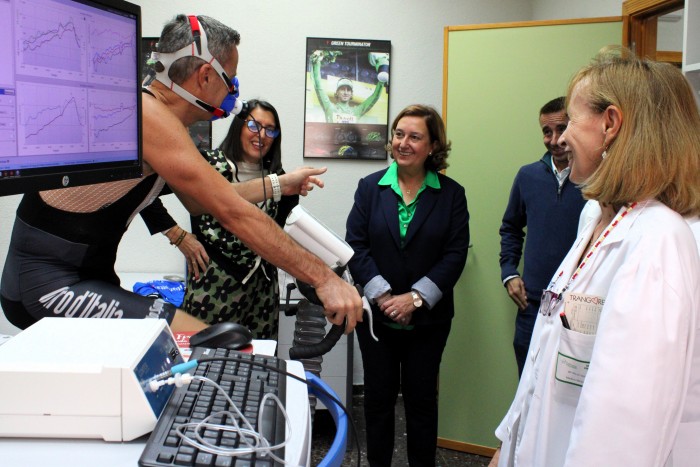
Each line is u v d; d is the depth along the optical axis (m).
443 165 2.25
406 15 3.04
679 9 2.21
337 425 0.84
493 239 2.62
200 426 0.67
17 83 0.69
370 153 3.06
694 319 0.82
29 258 1.03
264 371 0.88
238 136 2.18
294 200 2.07
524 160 2.57
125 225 1.12
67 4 0.77
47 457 0.63
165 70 1.13
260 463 0.62
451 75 2.64
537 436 1.01
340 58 3.00
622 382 0.80
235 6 2.94
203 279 1.96
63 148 0.78
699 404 0.90
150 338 0.77
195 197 1.03
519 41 2.54
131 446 0.67
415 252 2.16
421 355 2.19
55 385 0.66
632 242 0.89
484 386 2.66
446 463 2.57
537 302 2.28
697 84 1.80
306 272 1.06
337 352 2.57
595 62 1.00
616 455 0.79
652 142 0.89
